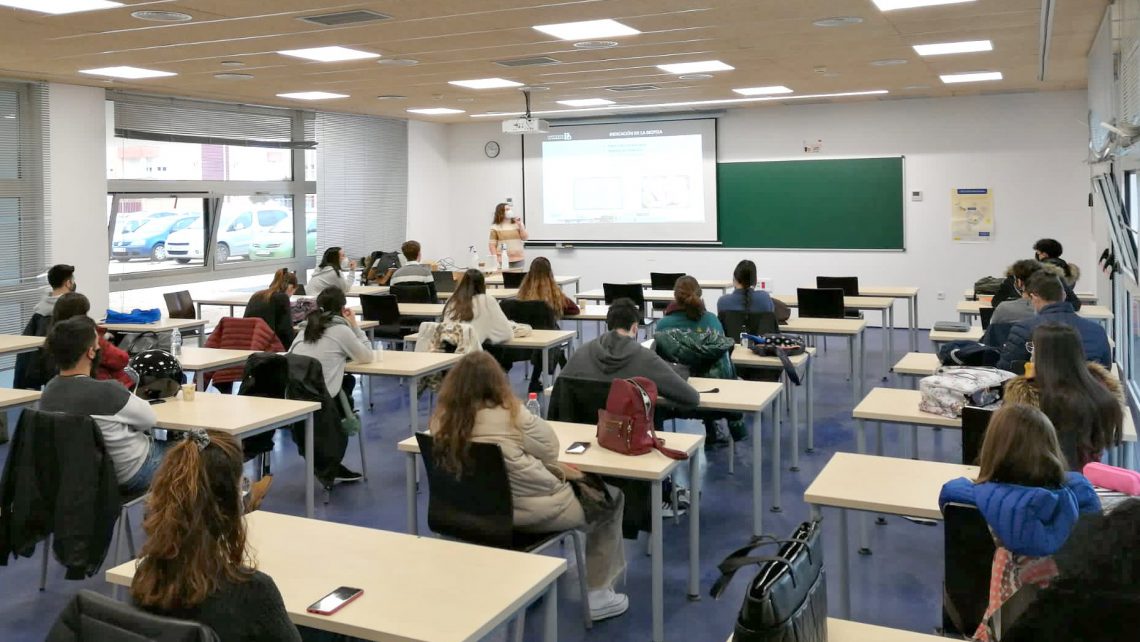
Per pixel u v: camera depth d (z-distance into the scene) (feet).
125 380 14.58
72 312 16.48
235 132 34.60
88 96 28.99
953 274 36.96
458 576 7.48
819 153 38.50
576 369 13.61
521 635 9.46
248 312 23.41
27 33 19.56
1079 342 10.04
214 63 24.39
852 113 37.78
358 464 18.98
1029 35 21.89
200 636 5.25
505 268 37.68
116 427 11.70
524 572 7.56
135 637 5.34
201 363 17.99
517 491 10.22
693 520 12.24
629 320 13.66
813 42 22.31
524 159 43.75
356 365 17.62
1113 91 18.07
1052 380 10.01
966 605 7.83
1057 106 34.81
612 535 11.64
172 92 30.99
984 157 36.04
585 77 28.40
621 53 23.56
